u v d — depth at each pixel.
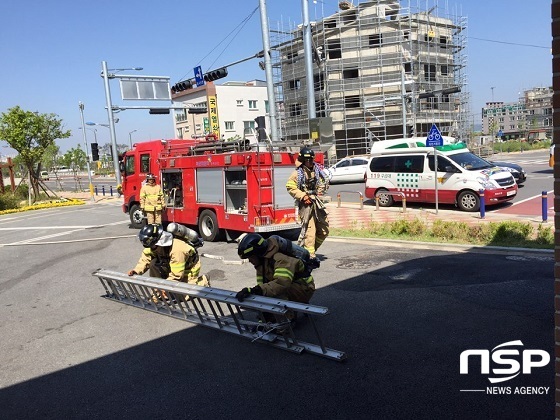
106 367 4.63
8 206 28.30
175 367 4.50
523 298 5.61
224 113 63.38
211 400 3.83
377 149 16.98
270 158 10.21
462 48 42.09
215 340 5.11
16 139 28.86
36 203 30.12
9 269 10.00
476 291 6.00
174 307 6.18
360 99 39.75
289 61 30.38
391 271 7.37
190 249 6.03
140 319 6.00
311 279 5.21
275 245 4.84
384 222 12.44
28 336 5.72
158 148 13.55
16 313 6.74
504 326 4.84
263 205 10.18
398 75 39.06
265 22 16.77
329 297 6.26
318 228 7.77
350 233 11.12
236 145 10.77
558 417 2.31
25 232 16.44
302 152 7.46
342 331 5.05
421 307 5.58
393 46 38.88
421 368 4.09
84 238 13.70
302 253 5.03
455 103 42.44
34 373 4.63
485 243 8.86
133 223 15.15
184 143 13.77
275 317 4.86
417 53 39.72
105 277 6.70
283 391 3.88
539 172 25.20
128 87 27.11
